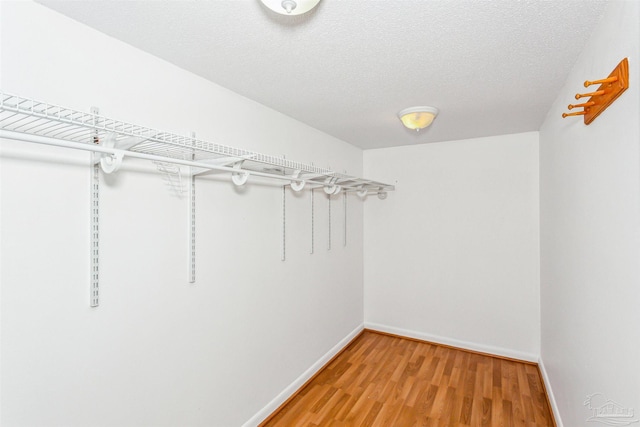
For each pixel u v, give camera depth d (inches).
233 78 65.4
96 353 47.8
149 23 46.1
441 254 127.0
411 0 40.7
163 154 55.6
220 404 68.8
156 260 56.2
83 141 45.2
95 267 47.4
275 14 43.9
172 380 58.9
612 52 41.3
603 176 46.0
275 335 86.0
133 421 52.5
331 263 115.5
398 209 135.3
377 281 140.0
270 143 84.0
